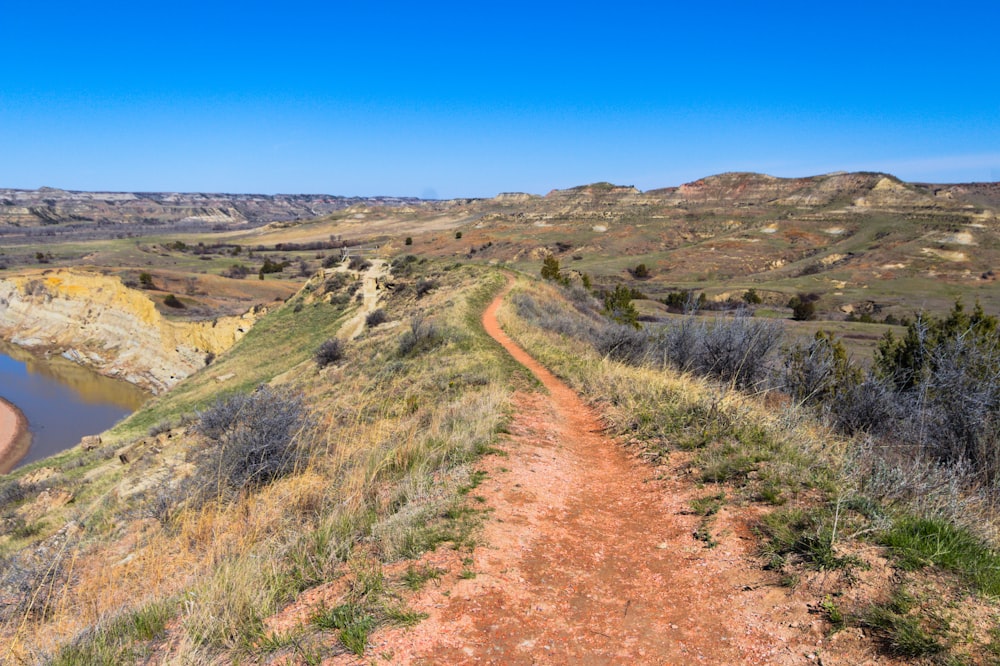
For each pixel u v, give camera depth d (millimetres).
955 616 3756
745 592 4535
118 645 4199
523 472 7434
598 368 15188
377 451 8297
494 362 15977
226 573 4625
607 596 4625
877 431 9031
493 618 4180
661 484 7172
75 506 14836
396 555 5000
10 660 4684
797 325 51688
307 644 3832
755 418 8797
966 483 6379
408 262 62156
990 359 7840
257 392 10781
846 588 4277
